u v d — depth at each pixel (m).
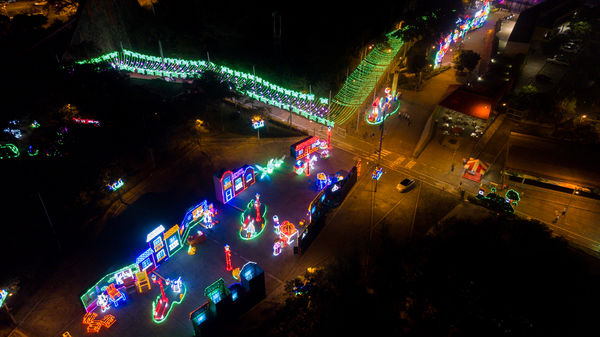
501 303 27.39
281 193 63.94
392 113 87.00
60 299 47.44
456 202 62.28
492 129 81.56
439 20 106.38
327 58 96.69
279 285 49.19
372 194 64.31
